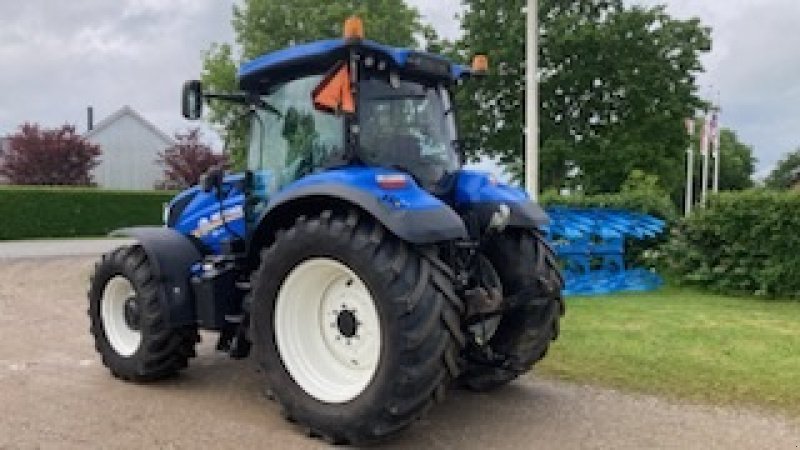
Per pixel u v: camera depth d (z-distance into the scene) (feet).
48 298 32.83
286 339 15.66
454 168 17.58
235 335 17.70
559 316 17.97
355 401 14.39
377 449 14.49
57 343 23.49
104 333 19.48
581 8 73.36
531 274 17.07
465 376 17.89
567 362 20.35
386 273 13.99
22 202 82.64
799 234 31.45
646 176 64.49
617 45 69.92
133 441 14.65
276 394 15.51
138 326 18.78
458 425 15.78
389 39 79.10
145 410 16.63
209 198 19.27
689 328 24.56
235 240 18.39
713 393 17.61
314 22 78.48
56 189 85.66
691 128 73.46
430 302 13.99
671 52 71.20
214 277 17.80
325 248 14.70
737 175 211.20
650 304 29.60
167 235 18.99
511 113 73.05
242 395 17.88
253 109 18.28
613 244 35.42
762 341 22.68
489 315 16.08
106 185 158.30
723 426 15.49
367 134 16.01
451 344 14.12
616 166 70.33
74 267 44.16
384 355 14.01
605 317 26.37
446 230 14.16
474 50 72.38
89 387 18.48
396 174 14.96
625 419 15.99
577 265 34.14
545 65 71.97
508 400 17.39
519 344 17.44
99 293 19.63
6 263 46.39
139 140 160.76
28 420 15.85
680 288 34.81
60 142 110.32
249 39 83.46
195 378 19.36
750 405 16.76
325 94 15.30
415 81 17.03
